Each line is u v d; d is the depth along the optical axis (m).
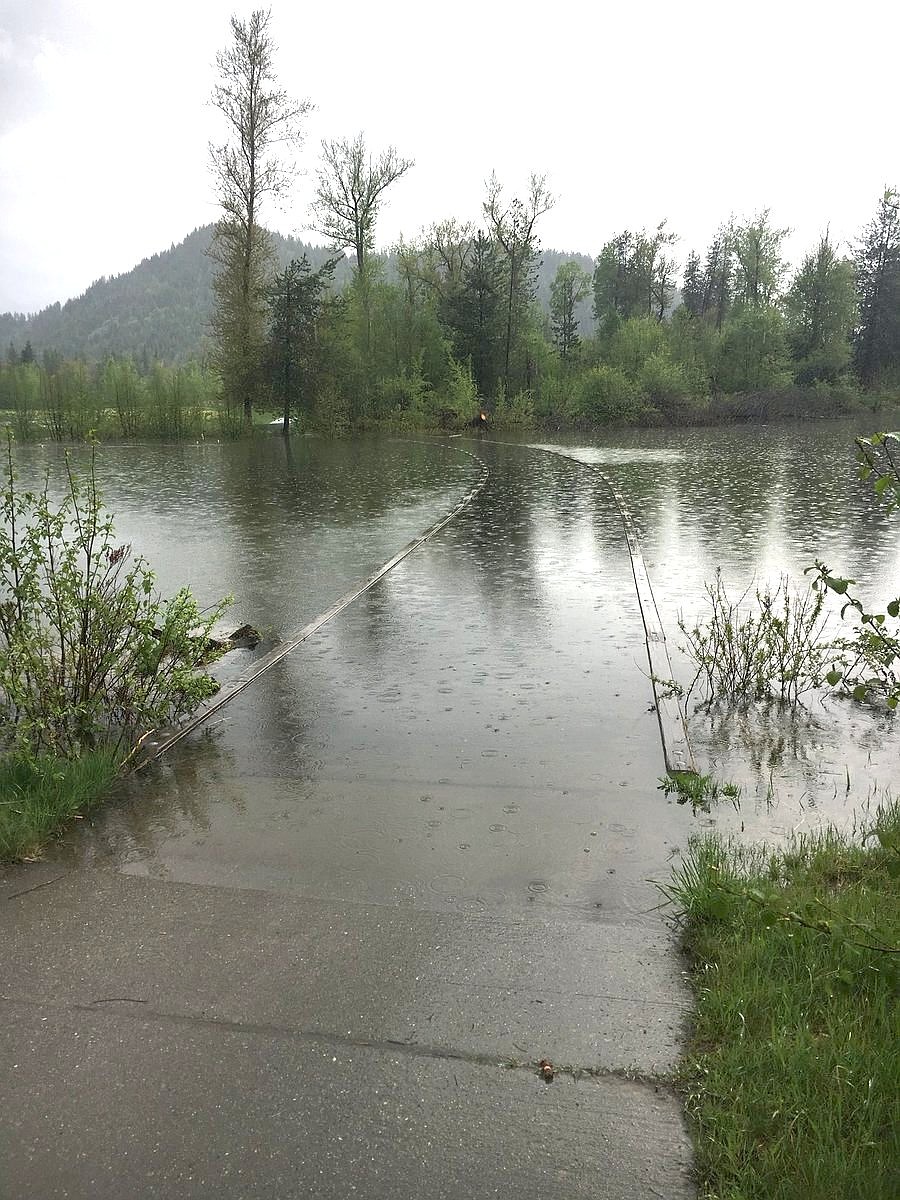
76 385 38.38
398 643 6.67
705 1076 2.27
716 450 27.42
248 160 36.00
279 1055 2.38
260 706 5.39
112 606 5.04
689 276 81.00
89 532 5.09
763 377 52.50
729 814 3.91
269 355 36.91
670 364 49.00
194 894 3.27
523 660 6.19
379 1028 2.49
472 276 46.72
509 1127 2.13
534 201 47.62
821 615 7.22
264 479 20.09
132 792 4.24
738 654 6.00
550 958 2.83
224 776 4.40
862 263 64.69
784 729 4.91
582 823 3.83
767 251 60.94
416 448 30.22
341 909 3.15
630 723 5.01
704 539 10.95
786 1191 1.90
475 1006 2.58
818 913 2.77
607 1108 2.19
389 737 4.87
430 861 3.51
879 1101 2.10
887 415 51.38
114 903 3.21
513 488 17.39
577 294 60.69
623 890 3.28
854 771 4.36
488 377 47.69
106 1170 2.03
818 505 14.25
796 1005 2.47
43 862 3.56
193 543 11.39
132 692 5.03
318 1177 2.00
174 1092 2.26
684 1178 1.99
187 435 37.31
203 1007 2.59
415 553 10.42
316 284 36.88
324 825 3.85
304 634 6.96
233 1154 2.06
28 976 2.76
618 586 8.38
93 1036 2.47
